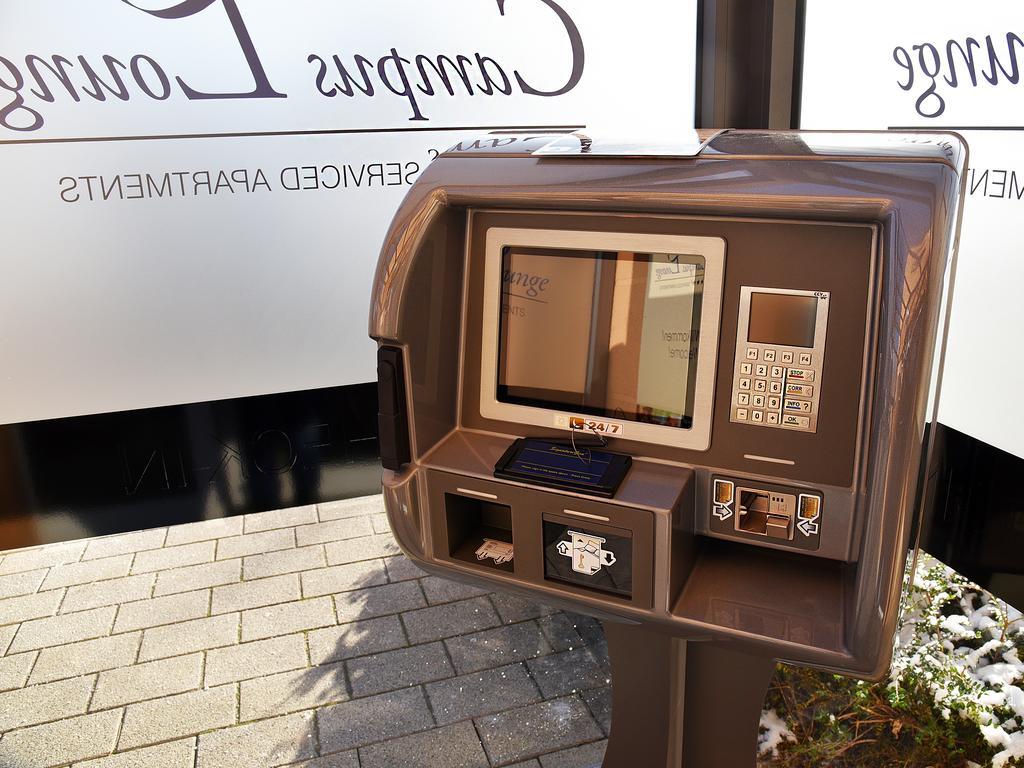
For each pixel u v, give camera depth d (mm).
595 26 2805
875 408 989
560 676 2379
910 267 936
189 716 2275
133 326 2965
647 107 2854
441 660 2467
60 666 2498
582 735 2150
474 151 1259
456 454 1297
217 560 3029
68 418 3012
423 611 2697
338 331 3127
